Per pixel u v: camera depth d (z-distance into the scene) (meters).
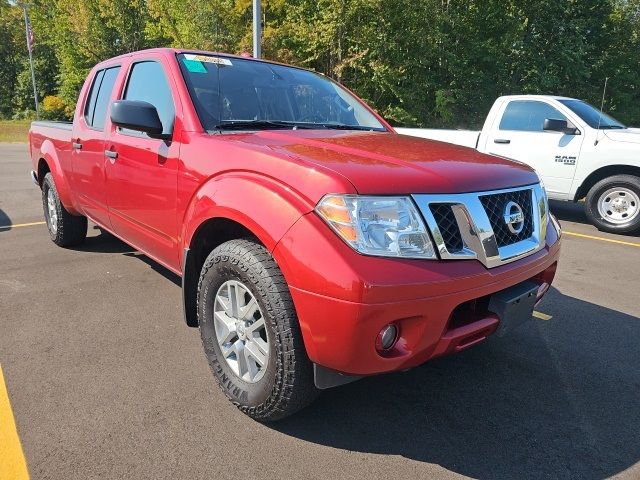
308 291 2.06
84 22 35.62
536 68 21.72
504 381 3.04
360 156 2.47
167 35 27.09
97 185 4.05
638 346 3.55
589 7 22.59
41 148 5.38
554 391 2.94
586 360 3.33
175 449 2.32
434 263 2.12
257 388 2.41
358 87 21.75
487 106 21.34
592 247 6.58
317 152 2.48
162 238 3.23
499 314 2.39
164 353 3.21
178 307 3.95
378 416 2.65
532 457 2.37
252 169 2.43
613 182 7.54
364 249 2.02
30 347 3.24
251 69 3.63
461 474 2.24
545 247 2.78
